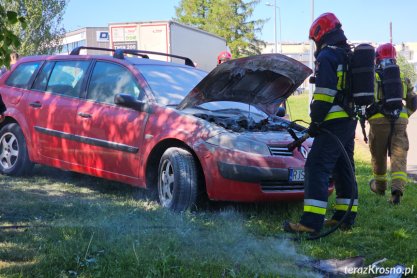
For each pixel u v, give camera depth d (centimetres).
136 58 671
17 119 706
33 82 719
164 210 536
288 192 536
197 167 546
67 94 669
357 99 463
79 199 584
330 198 642
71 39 3684
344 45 473
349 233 493
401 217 567
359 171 888
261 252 424
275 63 564
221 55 935
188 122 551
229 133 534
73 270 366
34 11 1530
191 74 681
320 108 457
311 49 2648
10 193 598
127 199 595
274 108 675
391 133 639
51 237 432
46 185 664
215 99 602
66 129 648
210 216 534
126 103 579
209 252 418
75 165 646
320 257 427
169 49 1644
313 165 473
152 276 363
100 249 405
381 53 647
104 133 609
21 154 705
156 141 559
